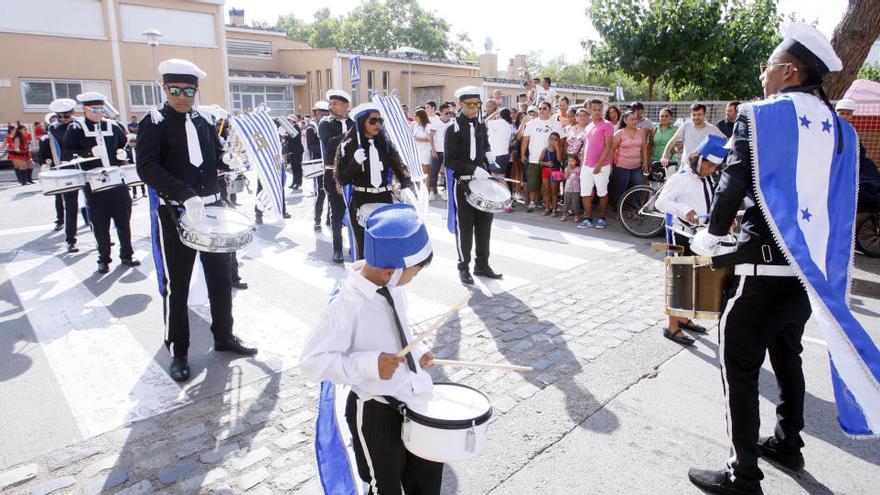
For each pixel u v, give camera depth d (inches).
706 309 140.0
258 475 120.0
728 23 554.3
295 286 245.1
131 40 908.0
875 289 249.1
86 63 874.1
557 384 161.0
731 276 128.2
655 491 117.3
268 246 316.2
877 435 102.4
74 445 130.3
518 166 446.3
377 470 86.0
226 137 331.0
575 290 243.6
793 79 107.9
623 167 359.9
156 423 139.9
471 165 243.4
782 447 123.7
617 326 203.8
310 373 80.1
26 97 837.8
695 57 546.6
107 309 217.3
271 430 137.0
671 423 142.2
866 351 97.5
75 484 117.0
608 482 120.2
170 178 149.7
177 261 159.6
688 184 181.9
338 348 80.6
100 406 147.6
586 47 596.4
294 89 1306.6
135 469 121.9
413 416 81.9
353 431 86.9
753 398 111.0
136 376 164.2
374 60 1242.0
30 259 287.4
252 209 427.8
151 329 198.1
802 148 102.3
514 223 382.0
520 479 120.8
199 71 158.7
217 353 180.2
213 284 172.7
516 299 231.1
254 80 1200.8
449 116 473.1
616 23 567.2
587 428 139.7
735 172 105.9
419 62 1294.3
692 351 183.9
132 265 276.2
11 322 204.5
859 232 305.7
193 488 115.9
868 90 377.4
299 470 121.8
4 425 138.5
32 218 396.8
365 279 80.9
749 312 108.3
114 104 909.8
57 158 311.4
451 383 95.4
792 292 106.8
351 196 225.6
